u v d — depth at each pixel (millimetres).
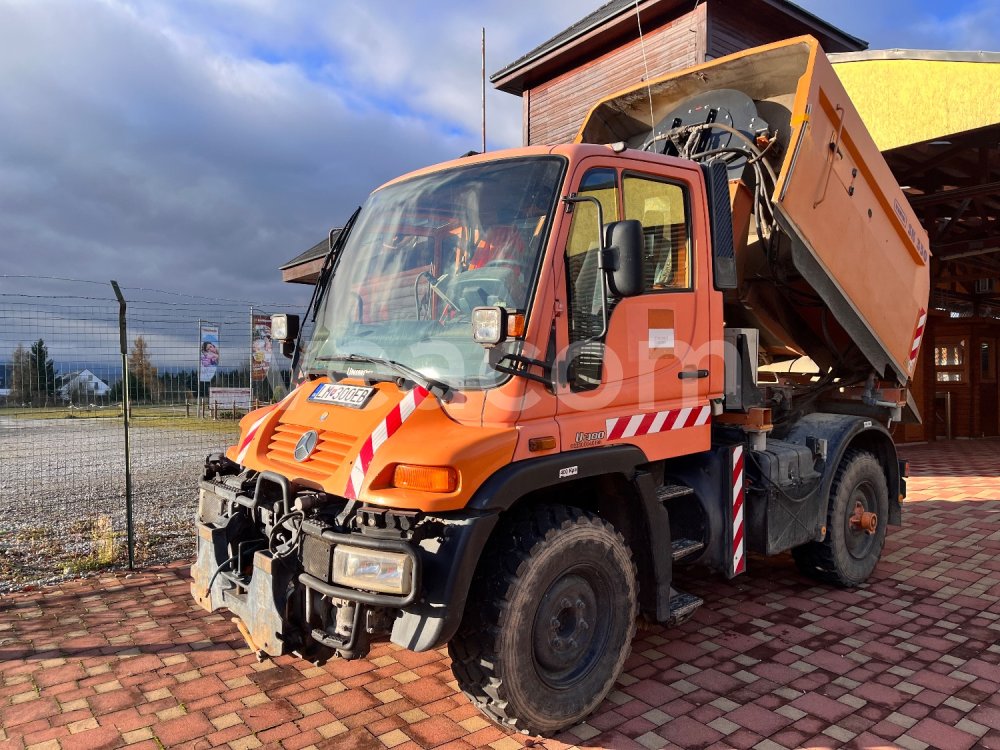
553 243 3207
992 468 10648
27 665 3980
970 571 5605
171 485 10141
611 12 11375
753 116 4855
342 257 4219
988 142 8438
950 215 11625
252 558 3398
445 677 3834
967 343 15664
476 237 3457
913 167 9461
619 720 3365
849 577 5148
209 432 7828
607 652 3383
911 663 3949
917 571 5621
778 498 4504
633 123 5727
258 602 3117
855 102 8852
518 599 2965
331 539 2865
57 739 3217
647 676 3828
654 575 3613
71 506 8648
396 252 3816
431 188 3795
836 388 5594
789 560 5965
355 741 3191
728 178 4680
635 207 3666
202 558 3654
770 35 11227
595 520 3324
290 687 3717
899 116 8422
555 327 3189
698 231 4000
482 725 3330
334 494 3012
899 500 5742
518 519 3182
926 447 13836
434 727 3312
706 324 4062
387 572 2750
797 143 4164
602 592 3406
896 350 5422
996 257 13344
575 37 12055
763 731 3250
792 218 4262
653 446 3693
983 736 3189
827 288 4715
